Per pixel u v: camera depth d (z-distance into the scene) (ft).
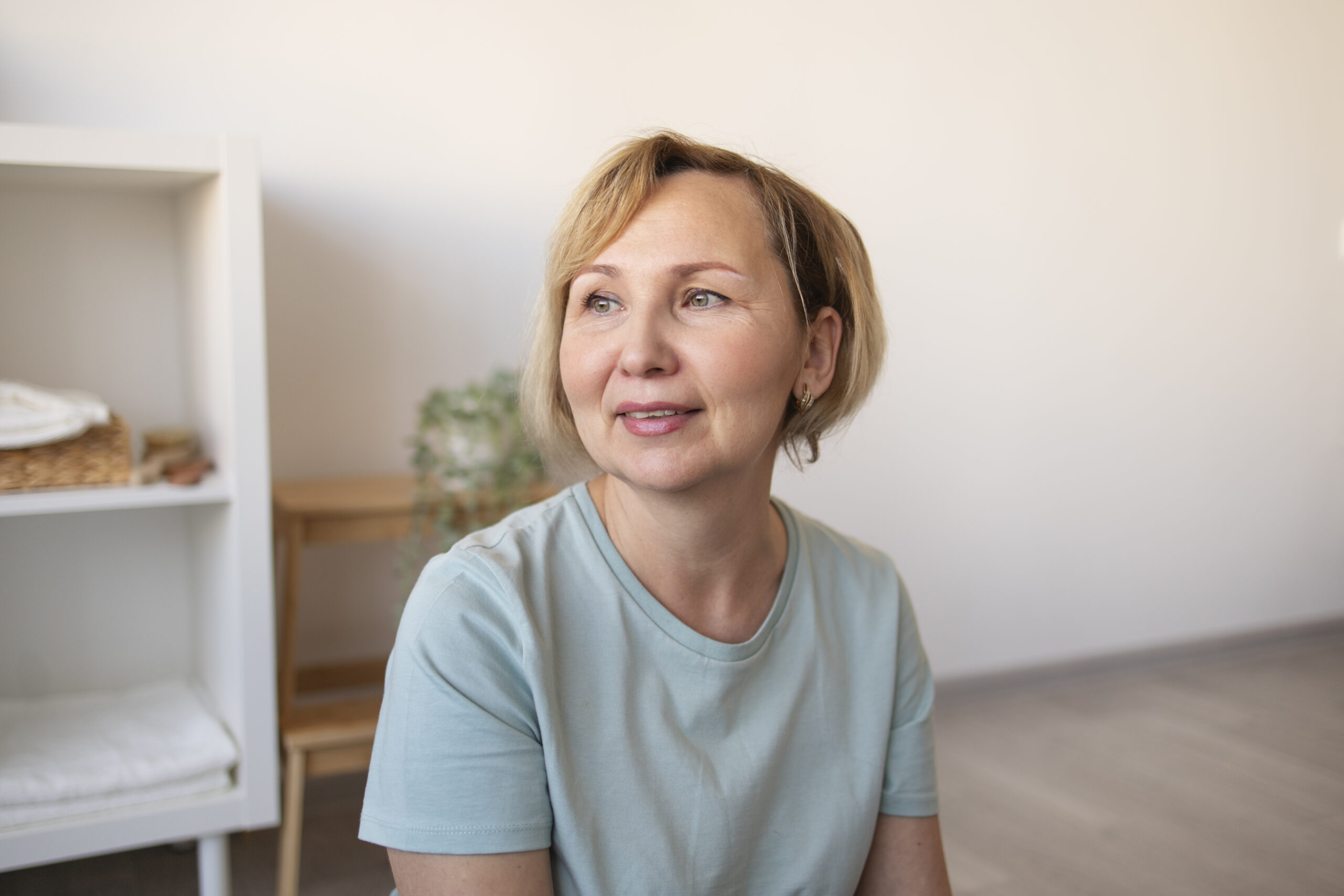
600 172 2.66
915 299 10.06
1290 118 12.10
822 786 2.93
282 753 7.07
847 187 9.61
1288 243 12.27
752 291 2.60
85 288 6.78
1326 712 10.69
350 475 7.86
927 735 3.23
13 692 6.82
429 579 2.69
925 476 10.31
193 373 6.72
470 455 6.75
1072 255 10.85
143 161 5.42
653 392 2.54
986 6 10.09
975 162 10.21
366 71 7.57
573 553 2.81
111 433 5.65
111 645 7.09
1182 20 11.23
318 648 7.93
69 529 6.90
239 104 7.19
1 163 5.23
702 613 2.87
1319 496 12.97
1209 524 12.17
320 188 7.53
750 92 9.05
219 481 5.86
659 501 2.68
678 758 2.67
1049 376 10.88
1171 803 8.52
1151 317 11.43
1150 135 11.18
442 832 2.43
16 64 6.54
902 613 3.25
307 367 7.64
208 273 6.06
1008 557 10.90
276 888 6.80
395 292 7.86
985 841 7.79
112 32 6.77
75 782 5.40
